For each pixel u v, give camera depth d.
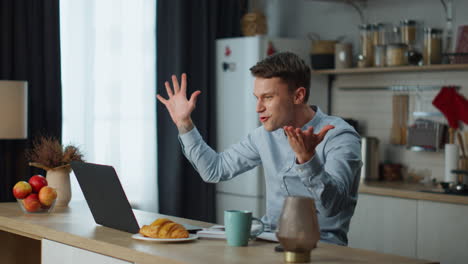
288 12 6.01
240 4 6.06
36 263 3.18
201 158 2.73
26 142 4.80
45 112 4.89
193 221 2.79
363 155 5.02
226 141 5.64
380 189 4.50
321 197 2.06
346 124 2.50
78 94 5.07
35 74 4.84
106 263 2.19
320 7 5.72
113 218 2.51
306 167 2.02
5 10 4.70
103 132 5.25
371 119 5.29
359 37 5.39
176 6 5.58
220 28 5.96
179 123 2.71
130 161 5.41
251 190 5.41
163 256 1.97
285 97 2.34
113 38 5.27
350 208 2.51
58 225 2.61
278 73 2.31
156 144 5.52
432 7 4.88
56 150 3.26
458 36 4.59
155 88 5.51
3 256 3.07
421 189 4.42
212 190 5.78
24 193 2.93
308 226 1.88
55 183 3.25
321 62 5.38
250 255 2.02
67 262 2.40
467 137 4.64
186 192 5.74
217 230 2.41
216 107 5.75
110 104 5.26
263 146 2.69
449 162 4.50
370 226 4.58
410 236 4.32
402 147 5.08
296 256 1.91
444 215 4.13
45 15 4.84
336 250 2.13
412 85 5.00
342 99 5.52
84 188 2.64
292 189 2.60
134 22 5.39
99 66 5.22
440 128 4.77
